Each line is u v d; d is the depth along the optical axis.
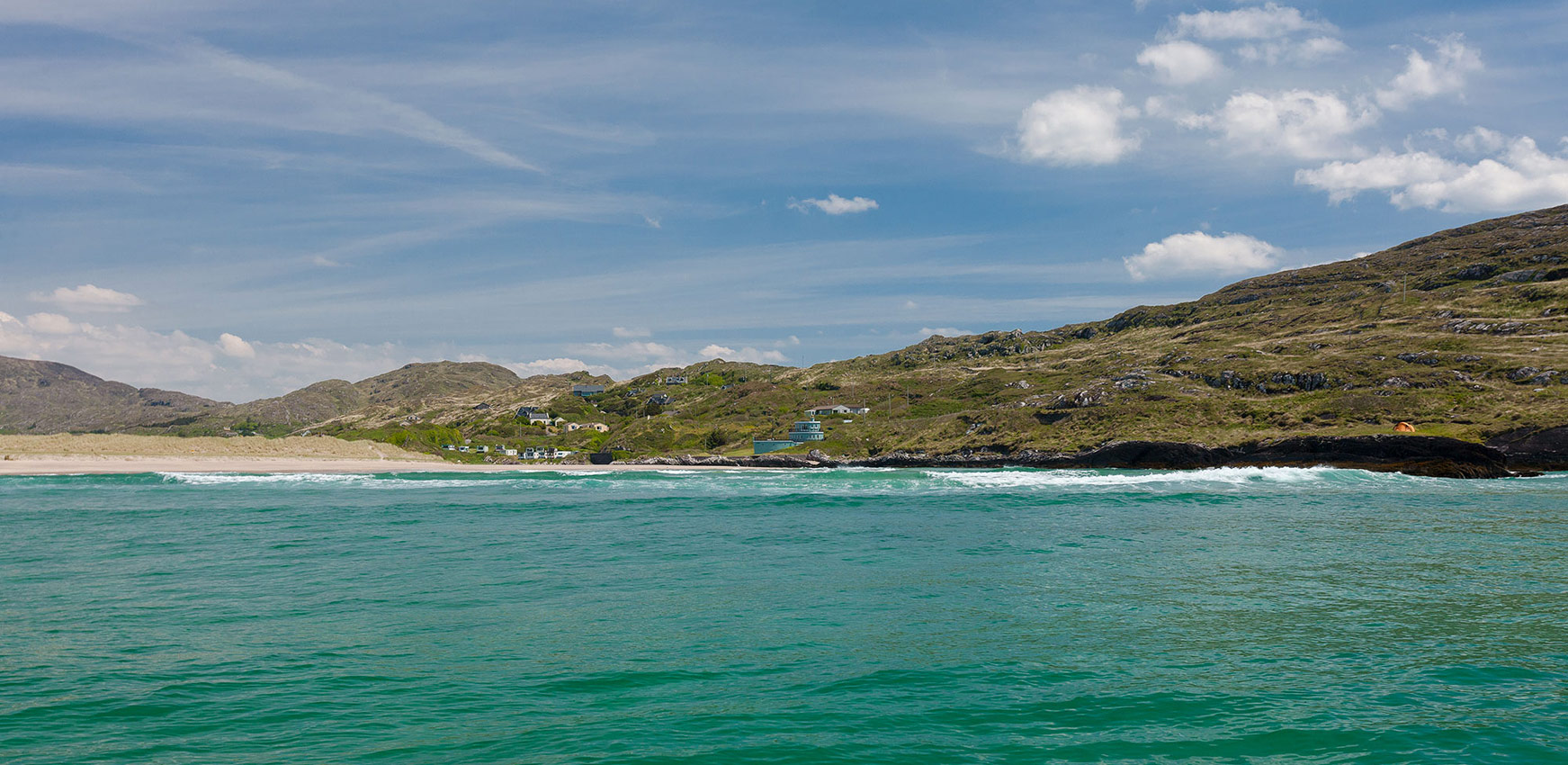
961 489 59.88
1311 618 16.48
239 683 12.36
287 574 22.17
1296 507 42.84
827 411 191.62
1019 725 10.56
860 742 9.96
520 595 19.17
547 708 11.24
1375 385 107.38
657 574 22.03
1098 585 20.17
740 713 11.05
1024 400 143.12
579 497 53.94
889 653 13.94
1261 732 10.30
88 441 107.06
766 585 20.34
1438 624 15.99
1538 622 16.12
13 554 26.02
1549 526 33.47
